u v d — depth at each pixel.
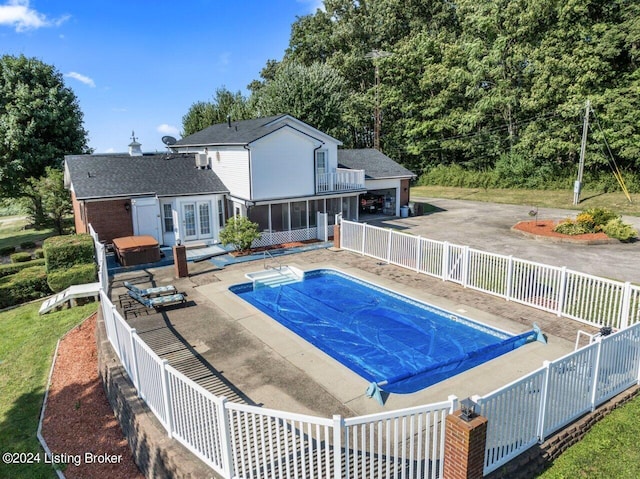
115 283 16.81
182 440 7.05
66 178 26.47
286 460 5.89
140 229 22.02
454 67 45.31
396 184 30.70
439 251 16.31
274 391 8.85
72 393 10.26
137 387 8.53
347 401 8.47
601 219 22.83
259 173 22.33
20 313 15.89
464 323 12.64
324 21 58.88
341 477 5.82
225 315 13.20
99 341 11.35
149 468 7.40
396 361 10.85
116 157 25.06
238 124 27.62
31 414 9.49
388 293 15.35
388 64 48.44
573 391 7.69
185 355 10.54
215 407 6.19
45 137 37.19
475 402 6.09
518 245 21.50
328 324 13.23
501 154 45.81
